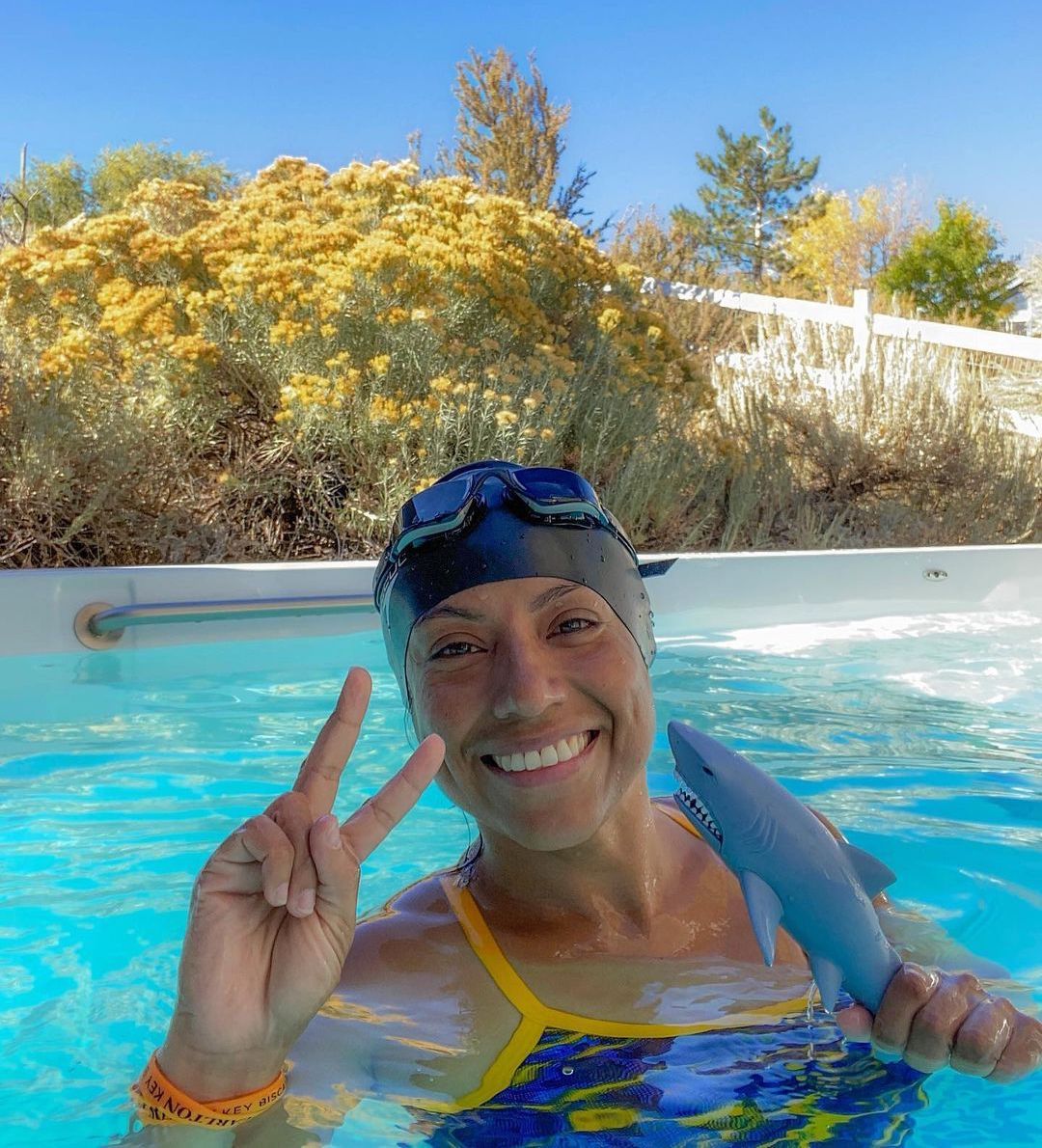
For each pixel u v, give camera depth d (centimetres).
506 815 56
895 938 71
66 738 128
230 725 134
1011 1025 52
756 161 1573
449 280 254
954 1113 52
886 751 128
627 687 57
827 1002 52
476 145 512
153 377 238
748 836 52
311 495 246
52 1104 57
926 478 340
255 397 262
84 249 241
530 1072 53
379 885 89
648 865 63
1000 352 396
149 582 161
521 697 54
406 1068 53
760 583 202
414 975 60
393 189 282
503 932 62
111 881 90
